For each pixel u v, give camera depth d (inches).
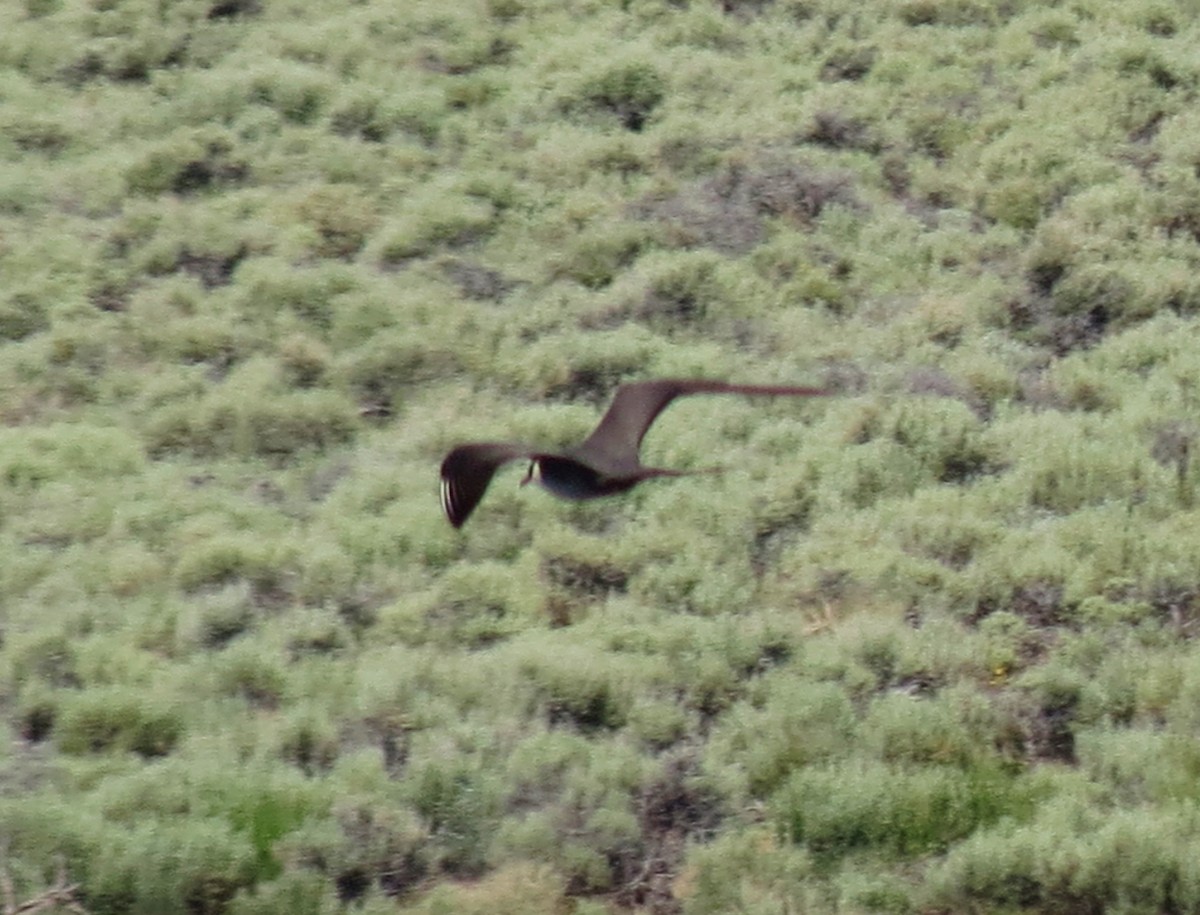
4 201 2266.2
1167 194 2239.2
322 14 2655.0
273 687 1504.7
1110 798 1390.3
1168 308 2084.2
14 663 1521.9
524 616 1609.3
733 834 1357.0
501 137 2397.9
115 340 2031.3
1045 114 2404.0
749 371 1971.0
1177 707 1470.2
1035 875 1299.2
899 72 2495.1
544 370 1968.5
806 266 2139.5
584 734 1472.7
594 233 2186.3
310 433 1898.4
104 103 2470.5
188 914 1283.2
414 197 2282.2
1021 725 1477.6
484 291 2122.3
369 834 1341.0
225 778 1369.3
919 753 1428.4
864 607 1612.9
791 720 1445.6
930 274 2135.8
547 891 1299.2
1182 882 1284.4
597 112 2432.3
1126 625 1593.3
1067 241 2146.9
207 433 1888.5
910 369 1968.5
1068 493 1768.0
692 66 2493.8
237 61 2544.3
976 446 1840.6
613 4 2659.9
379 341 2006.6
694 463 1817.2
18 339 2050.9
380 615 1606.8
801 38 2578.7
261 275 2105.1
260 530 1737.2
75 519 1727.4
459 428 1873.8
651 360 1978.3
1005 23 2632.9
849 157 2327.8
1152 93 2439.7
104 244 2191.2
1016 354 2009.1
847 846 1350.9
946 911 1298.0
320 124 2413.9
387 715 1471.5
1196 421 1878.7
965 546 1700.3
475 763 1398.9
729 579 1640.0
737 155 2321.6
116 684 1487.5
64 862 1290.6
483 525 1732.3
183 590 1644.9
